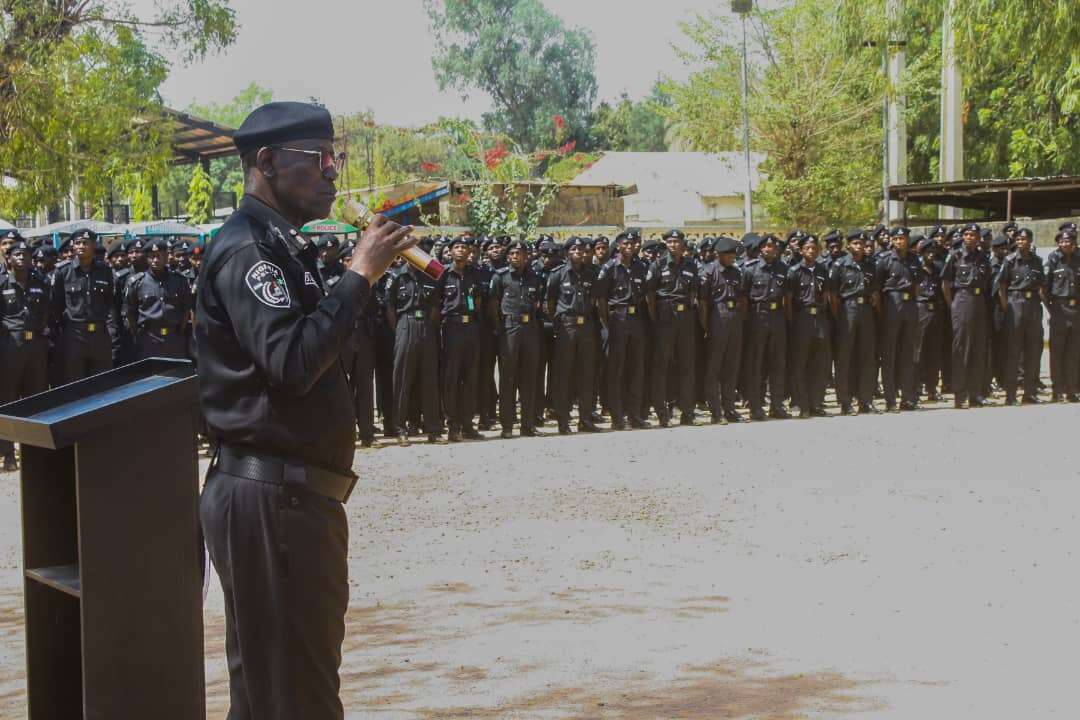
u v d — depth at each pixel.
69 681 3.50
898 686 4.88
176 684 3.33
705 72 31.95
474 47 63.44
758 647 5.47
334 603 3.04
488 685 4.96
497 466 10.98
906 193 23.27
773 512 8.56
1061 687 4.84
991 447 11.38
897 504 8.73
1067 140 30.50
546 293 13.48
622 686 4.92
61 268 12.23
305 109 3.11
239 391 2.97
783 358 14.36
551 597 6.45
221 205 39.09
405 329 12.67
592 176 41.75
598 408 16.09
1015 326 14.99
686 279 13.99
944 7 20.11
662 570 7.00
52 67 17.98
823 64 30.86
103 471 3.20
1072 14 17.45
